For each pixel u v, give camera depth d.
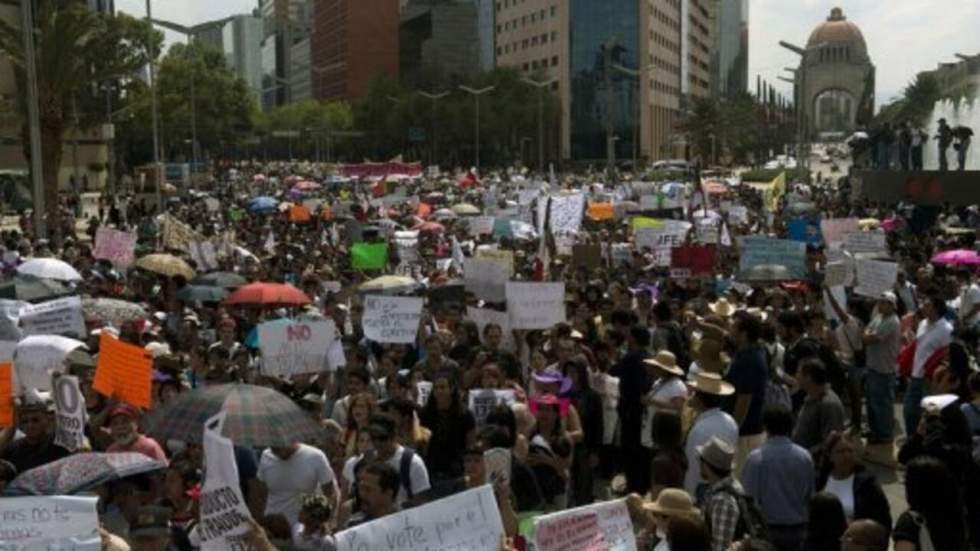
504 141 133.50
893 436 14.55
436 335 12.34
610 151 78.31
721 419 9.35
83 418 9.18
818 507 7.50
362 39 190.50
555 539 6.35
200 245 24.09
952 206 37.06
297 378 12.05
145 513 6.63
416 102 133.62
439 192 62.00
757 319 11.30
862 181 43.00
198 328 14.91
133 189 88.69
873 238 20.59
